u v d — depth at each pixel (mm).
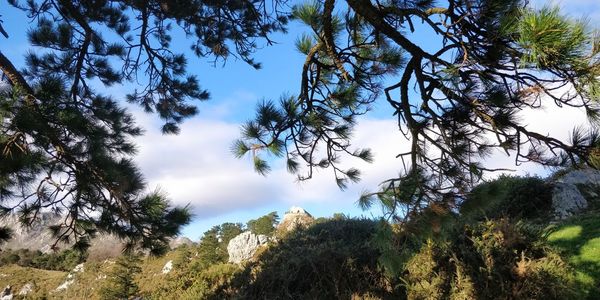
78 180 8008
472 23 3693
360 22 5488
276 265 10062
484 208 3645
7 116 6719
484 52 3773
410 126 4301
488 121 4148
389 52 5527
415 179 4020
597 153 3559
